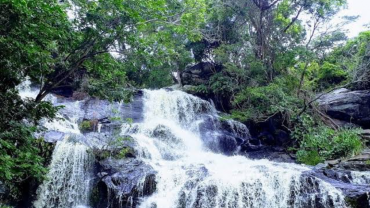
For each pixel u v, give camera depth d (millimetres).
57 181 11383
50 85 9781
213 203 10461
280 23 21203
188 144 16562
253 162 13750
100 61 10586
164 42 12852
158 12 12055
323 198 10062
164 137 15812
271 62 20781
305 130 17469
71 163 11766
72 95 18984
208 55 23250
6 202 10562
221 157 14914
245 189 10664
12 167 7449
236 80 20781
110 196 10734
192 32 15711
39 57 8078
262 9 21031
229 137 17531
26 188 10961
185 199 10633
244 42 21453
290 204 10375
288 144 17828
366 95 18344
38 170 7980
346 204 9688
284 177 10797
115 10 9477
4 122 7648
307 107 18359
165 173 11234
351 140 15047
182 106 18969
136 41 10195
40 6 7227
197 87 21969
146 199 10664
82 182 11492
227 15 21328
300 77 21000
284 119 18281
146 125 15961
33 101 8641
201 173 11219
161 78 23969
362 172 11898
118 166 11617
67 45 9273
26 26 7141
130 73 23359
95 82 10820
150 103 18453
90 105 17219
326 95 19656
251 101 19484
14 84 8070
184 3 15328
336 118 18594
